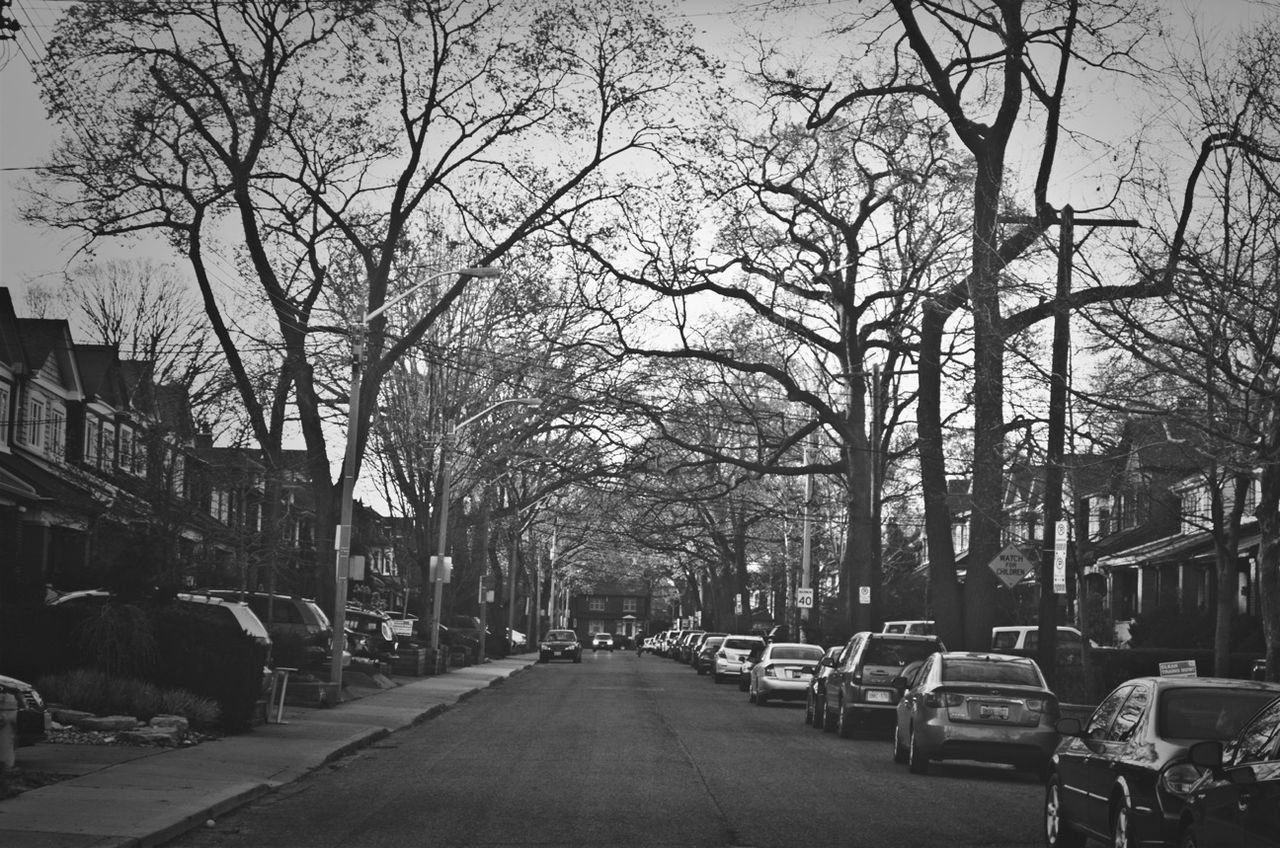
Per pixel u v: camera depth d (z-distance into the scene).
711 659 64.31
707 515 64.31
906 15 34.06
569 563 116.69
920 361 39.34
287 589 56.25
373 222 40.50
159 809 14.13
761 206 43.09
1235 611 44.72
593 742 25.08
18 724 18.20
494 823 14.66
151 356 46.88
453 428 51.72
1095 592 57.69
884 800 17.55
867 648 27.62
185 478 40.91
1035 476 32.38
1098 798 12.21
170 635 23.45
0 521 40.16
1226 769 9.62
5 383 43.09
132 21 36.34
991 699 20.72
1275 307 18.92
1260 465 20.28
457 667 62.12
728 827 14.67
